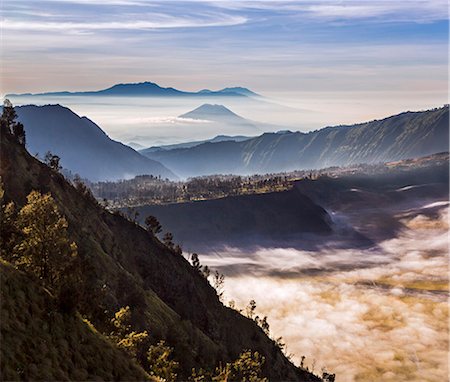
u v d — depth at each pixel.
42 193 109.81
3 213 58.12
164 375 56.72
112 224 140.62
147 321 90.19
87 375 40.91
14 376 35.47
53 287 46.41
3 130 120.25
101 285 83.12
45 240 48.44
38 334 40.03
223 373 62.50
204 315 130.38
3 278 41.50
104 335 49.75
